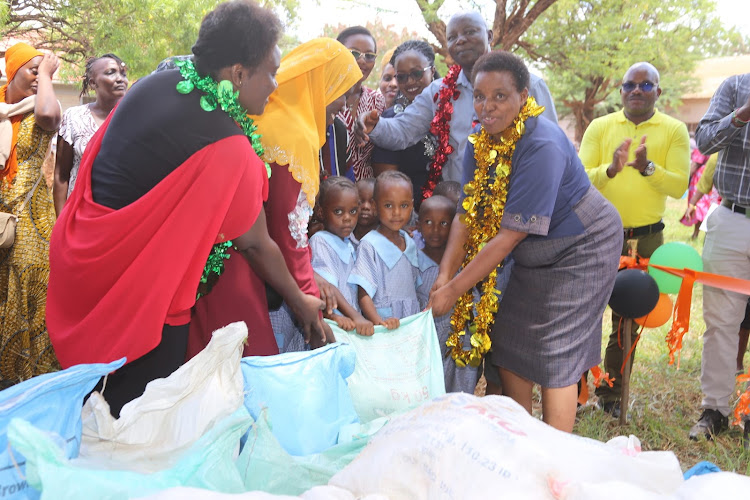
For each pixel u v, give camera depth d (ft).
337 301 10.30
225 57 7.75
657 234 15.15
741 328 15.96
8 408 5.38
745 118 12.60
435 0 30.76
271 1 27.96
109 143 7.89
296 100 9.32
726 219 13.43
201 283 8.52
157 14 30.83
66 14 32.50
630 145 15.03
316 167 9.37
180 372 6.57
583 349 10.66
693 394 15.72
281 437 7.18
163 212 7.57
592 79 61.77
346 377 8.43
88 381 5.99
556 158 9.98
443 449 5.03
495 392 12.75
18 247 13.48
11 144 13.32
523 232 10.12
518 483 4.73
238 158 7.74
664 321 13.92
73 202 8.02
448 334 11.96
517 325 10.98
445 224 11.71
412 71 15.11
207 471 5.34
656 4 50.90
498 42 33.01
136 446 6.14
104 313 7.71
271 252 8.62
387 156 14.37
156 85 7.92
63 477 4.61
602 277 10.59
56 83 47.44
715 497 4.44
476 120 12.84
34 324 13.71
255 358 7.68
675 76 62.44
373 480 5.19
